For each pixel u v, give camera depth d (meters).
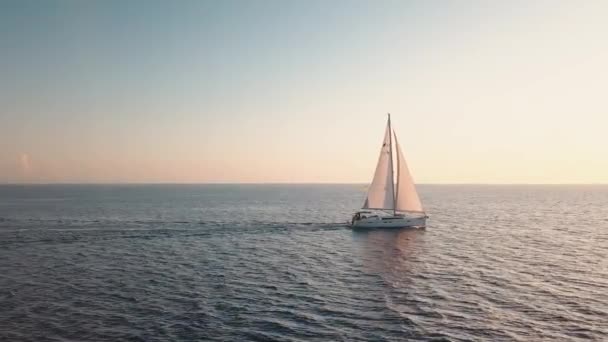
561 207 143.38
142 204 143.88
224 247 57.62
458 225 84.88
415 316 29.94
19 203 145.12
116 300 33.22
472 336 26.42
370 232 72.31
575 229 80.31
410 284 38.44
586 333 27.00
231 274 42.12
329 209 126.88
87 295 34.53
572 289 36.81
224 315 29.89
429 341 25.64
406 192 74.19
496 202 170.88
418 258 50.38
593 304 32.66
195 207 131.12
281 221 89.94
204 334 26.42
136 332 26.62
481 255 52.34
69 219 90.50
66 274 41.72
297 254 52.78
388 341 25.61
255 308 31.48
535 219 99.69
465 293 35.56
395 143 74.31
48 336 25.86
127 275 41.44
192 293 35.25
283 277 41.00
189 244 60.00
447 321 28.94
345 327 27.83
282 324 28.27
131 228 76.19
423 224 76.50
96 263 46.91
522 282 39.12
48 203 146.00
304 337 26.12
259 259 49.59
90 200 167.88
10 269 43.72
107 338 25.66
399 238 66.12
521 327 27.94
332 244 60.41
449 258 50.41
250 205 143.62
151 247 57.41
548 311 30.98
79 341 25.16
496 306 32.09
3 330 26.73
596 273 42.81
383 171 75.06
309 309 31.33
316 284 38.41
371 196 76.19
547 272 43.19
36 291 35.62
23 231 71.50
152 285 37.72
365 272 43.22
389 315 30.11
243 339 25.75
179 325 27.91
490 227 82.00
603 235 71.62
